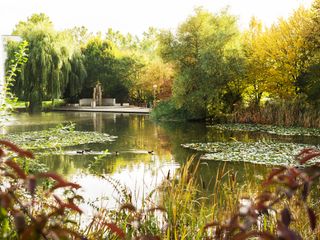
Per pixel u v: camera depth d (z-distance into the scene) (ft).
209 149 43.91
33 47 103.30
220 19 87.61
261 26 88.53
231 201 9.49
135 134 58.90
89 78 132.57
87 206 19.10
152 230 9.21
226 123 77.05
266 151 41.32
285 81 79.10
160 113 85.81
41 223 2.76
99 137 54.24
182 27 84.58
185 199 10.65
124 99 133.59
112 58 134.82
